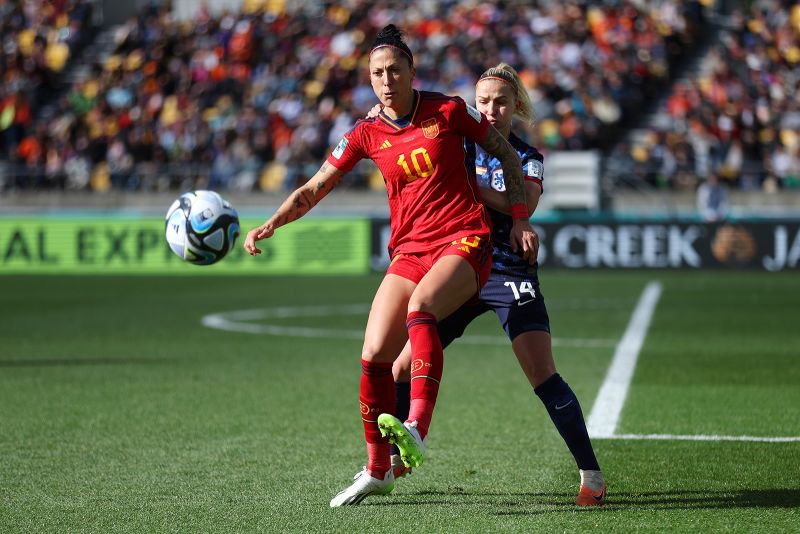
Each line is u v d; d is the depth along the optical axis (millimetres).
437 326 17641
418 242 16688
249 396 28328
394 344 16312
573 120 82312
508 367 33906
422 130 16375
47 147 90562
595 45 90375
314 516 16359
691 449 21438
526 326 17031
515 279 17250
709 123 80875
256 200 80875
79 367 33875
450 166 16531
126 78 96375
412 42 93250
